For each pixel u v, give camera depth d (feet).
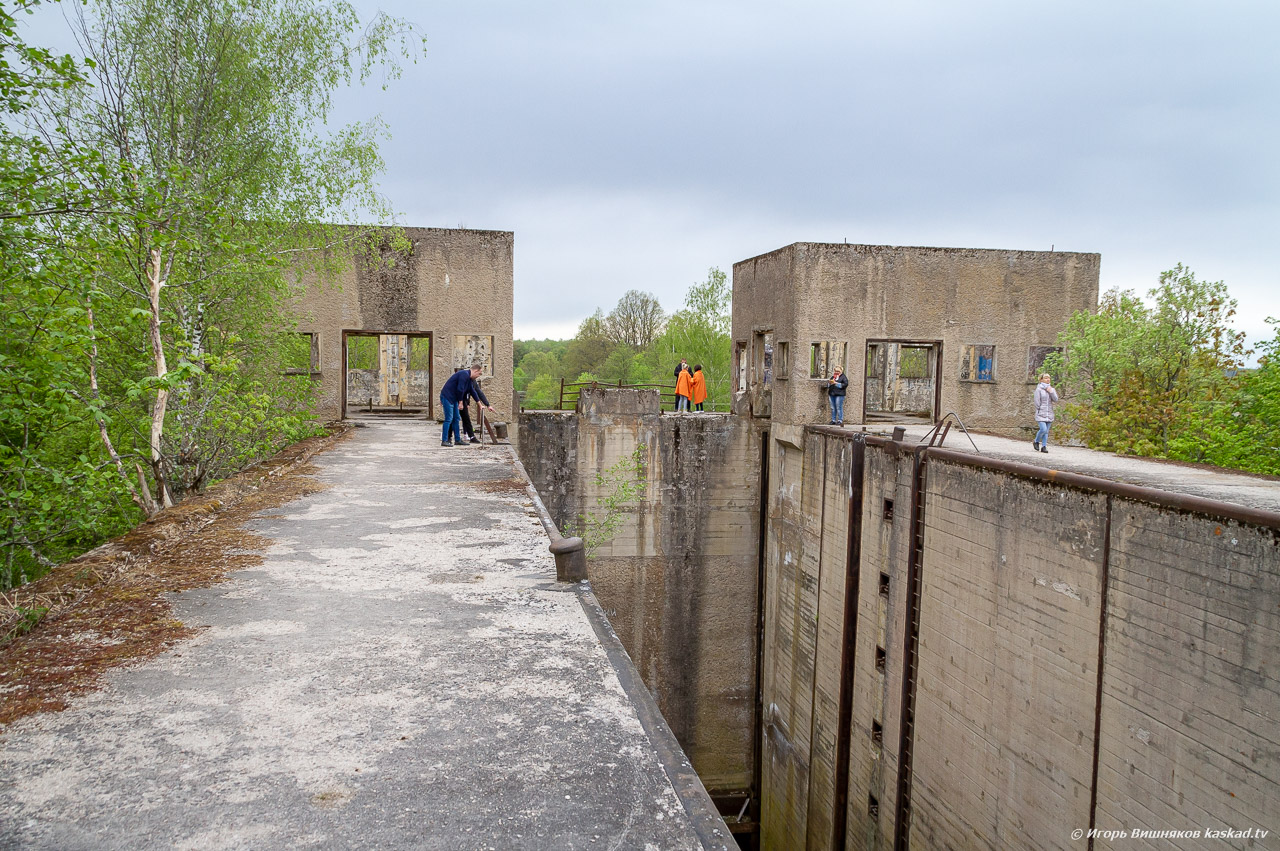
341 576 22.71
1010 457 47.52
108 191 30.30
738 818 71.87
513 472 42.88
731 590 73.87
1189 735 25.70
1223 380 62.95
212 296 46.24
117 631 18.06
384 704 14.65
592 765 12.66
